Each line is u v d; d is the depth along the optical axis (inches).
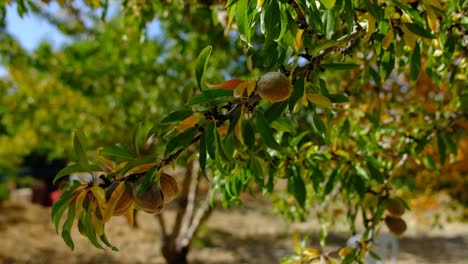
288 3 22.7
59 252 145.7
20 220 181.5
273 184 35.8
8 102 127.4
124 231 176.7
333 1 22.1
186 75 100.3
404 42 27.3
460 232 206.4
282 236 188.9
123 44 104.9
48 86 125.3
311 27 23.6
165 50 105.0
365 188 38.9
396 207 36.4
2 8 42.3
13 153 158.9
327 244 171.0
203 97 21.8
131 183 21.8
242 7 21.9
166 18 56.6
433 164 41.7
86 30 124.0
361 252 36.8
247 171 34.1
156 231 181.6
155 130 22.9
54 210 21.9
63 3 44.0
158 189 21.8
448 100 44.9
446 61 32.4
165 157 21.8
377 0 25.1
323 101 23.8
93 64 116.1
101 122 112.6
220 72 82.8
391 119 49.0
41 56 122.0
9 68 125.0
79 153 22.0
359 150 40.4
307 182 39.7
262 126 22.7
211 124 22.0
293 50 23.2
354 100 45.5
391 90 55.1
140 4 52.0
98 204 21.4
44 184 227.1
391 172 41.8
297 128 36.9
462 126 44.5
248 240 180.2
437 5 27.3
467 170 70.4
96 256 145.0
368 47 36.1
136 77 106.0
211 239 176.9
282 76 21.8
